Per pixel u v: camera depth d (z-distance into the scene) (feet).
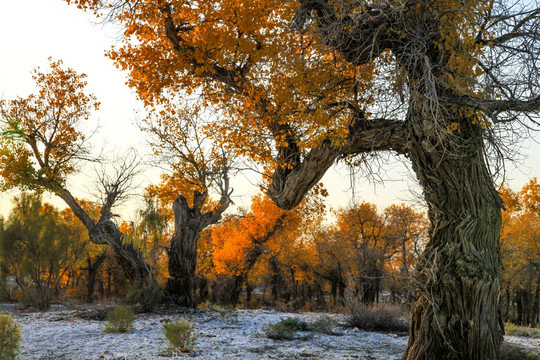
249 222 95.50
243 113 28.32
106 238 55.72
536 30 17.61
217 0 26.50
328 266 111.96
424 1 18.43
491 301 19.79
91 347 29.19
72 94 64.39
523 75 17.90
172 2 26.66
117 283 108.58
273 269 125.59
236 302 100.32
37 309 59.06
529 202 104.06
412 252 23.25
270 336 34.32
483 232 20.02
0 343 22.49
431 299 19.98
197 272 109.81
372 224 103.45
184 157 58.29
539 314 131.95
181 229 57.16
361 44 20.52
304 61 22.12
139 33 28.58
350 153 23.61
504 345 27.12
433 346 20.04
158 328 38.58
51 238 63.67
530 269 104.37
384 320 40.78
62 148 61.57
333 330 39.45
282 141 25.17
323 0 21.33
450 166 19.99
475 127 20.15
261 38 26.07
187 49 27.43
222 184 58.70
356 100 21.93
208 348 29.32
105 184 58.54
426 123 19.48
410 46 19.29
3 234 61.36
